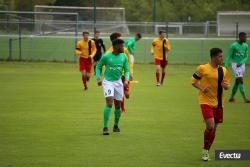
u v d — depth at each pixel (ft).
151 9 433.48
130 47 180.14
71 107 141.08
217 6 461.78
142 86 193.98
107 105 105.29
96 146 96.02
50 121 120.16
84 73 179.11
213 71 85.30
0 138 101.86
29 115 127.75
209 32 448.24
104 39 368.89
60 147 94.94
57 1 409.90
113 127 112.16
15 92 171.12
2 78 214.48
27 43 361.71
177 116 129.08
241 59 152.35
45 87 185.68
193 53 348.79
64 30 351.67
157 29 422.00
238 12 448.65
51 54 323.16
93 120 122.01
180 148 95.14
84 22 333.83
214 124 85.71
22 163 83.92
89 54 179.52
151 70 256.73
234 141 101.14
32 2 409.90
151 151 92.63
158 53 196.03
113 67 105.29
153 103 150.71
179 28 425.28
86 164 83.66
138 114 131.44
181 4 446.60
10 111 133.59
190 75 237.45
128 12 426.51
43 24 344.49
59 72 241.14
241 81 152.97
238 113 134.82
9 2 409.90
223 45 384.27
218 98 86.02
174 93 174.19
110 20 399.44
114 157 88.22
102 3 412.16
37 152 91.15
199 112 135.54
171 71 252.83
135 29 422.41
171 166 83.10
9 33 355.36
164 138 103.35
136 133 107.96
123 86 109.81
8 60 287.69
